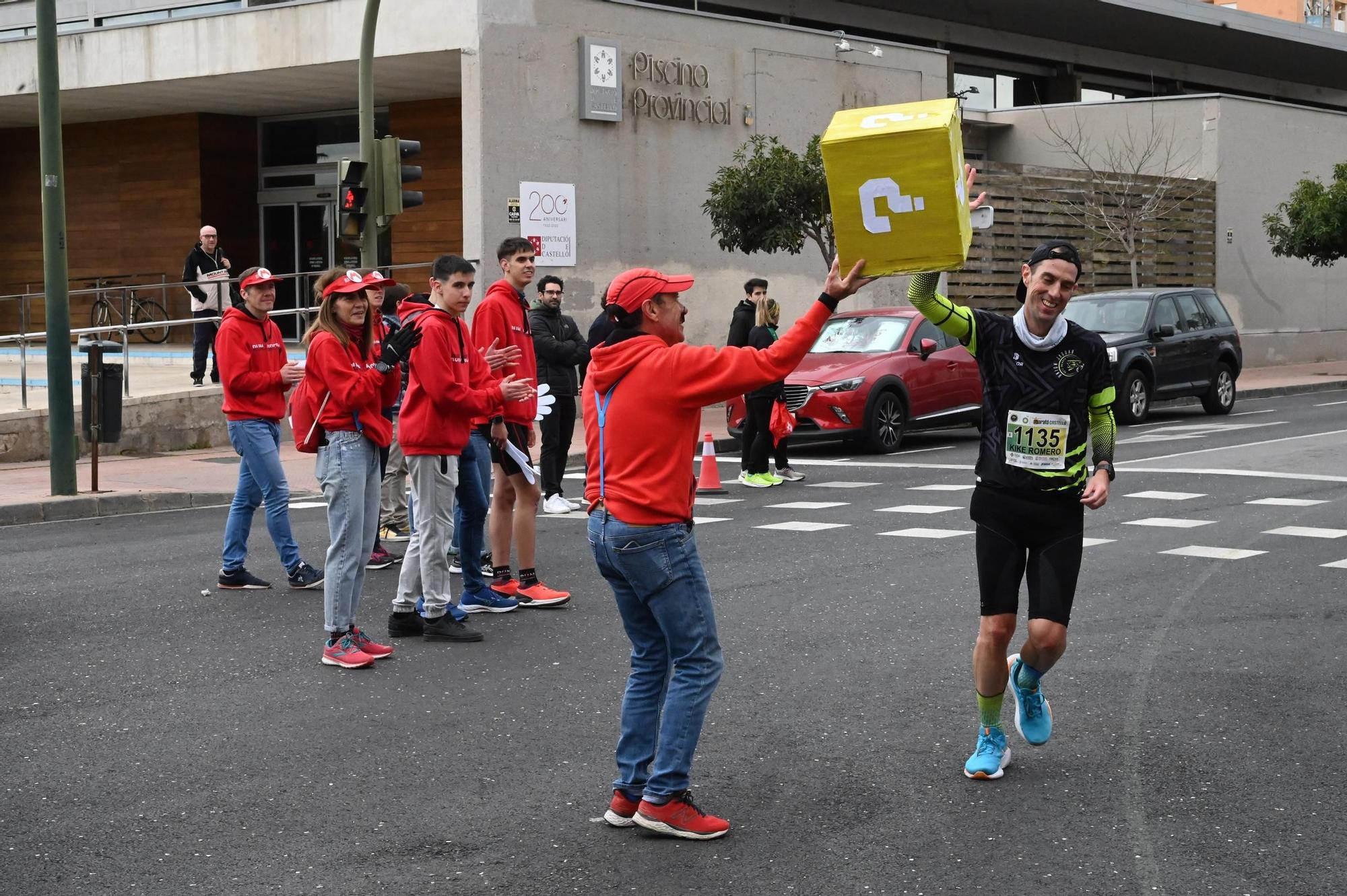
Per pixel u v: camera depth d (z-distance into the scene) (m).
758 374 4.66
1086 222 31.59
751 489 14.50
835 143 4.48
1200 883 4.41
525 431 8.67
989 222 4.79
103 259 29.92
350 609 7.35
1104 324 22.16
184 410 18.61
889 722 6.21
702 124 24.61
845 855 4.69
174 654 7.62
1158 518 11.97
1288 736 5.92
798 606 8.65
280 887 4.47
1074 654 7.35
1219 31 40.84
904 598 8.85
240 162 29.20
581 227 22.88
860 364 18.20
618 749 5.07
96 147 29.81
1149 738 5.92
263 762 5.75
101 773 5.63
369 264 15.38
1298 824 4.92
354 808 5.20
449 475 7.85
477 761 5.75
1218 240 34.97
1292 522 11.58
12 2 30.73
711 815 5.10
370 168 15.34
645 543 4.79
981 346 5.29
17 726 6.29
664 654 5.01
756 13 32.31
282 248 29.28
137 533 12.28
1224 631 7.84
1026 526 5.32
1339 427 20.00
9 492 14.10
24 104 27.44
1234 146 35.25
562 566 10.16
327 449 7.29
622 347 4.84
